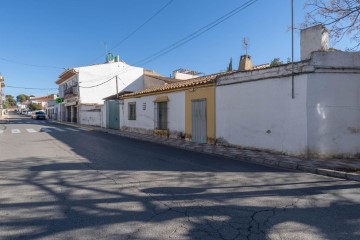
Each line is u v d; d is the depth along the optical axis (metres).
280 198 5.70
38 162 9.48
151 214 4.78
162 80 34.06
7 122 39.66
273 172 8.26
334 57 9.86
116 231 4.13
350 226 4.33
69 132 22.28
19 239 3.89
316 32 10.84
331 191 6.26
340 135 9.93
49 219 4.58
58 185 6.59
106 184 6.68
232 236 3.97
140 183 6.79
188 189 6.30
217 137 13.88
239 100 12.61
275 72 10.95
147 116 20.19
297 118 10.21
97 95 37.12
